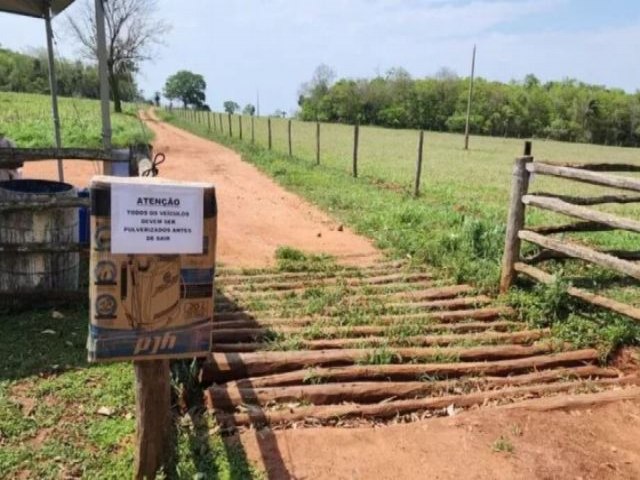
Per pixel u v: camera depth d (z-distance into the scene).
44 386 3.49
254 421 3.25
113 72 41.12
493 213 9.42
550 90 74.75
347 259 6.59
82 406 3.30
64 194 4.79
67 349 4.01
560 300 4.91
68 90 52.59
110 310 2.27
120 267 2.25
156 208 2.26
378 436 3.20
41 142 16.47
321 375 3.75
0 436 2.99
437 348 4.25
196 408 3.36
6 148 4.63
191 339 2.41
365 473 2.89
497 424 3.35
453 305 5.11
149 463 2.62
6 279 4.59
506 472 2.95
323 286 5.56
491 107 66.31
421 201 10.22
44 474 2.73
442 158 24.70
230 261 6.38
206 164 16.36
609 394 3.71
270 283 5.60
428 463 2.99
